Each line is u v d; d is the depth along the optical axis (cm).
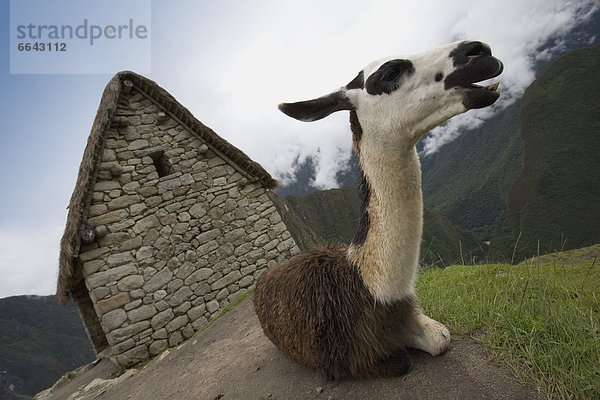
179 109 843
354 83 223
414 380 206
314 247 287
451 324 255
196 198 836
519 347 206
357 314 213
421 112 192
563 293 275
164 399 346
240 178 907
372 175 213
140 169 790
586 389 162
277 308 257
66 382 854
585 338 193
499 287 309
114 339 679
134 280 725
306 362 248
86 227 699
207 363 391
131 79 813
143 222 764
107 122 750
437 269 436
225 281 820
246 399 262
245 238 870
